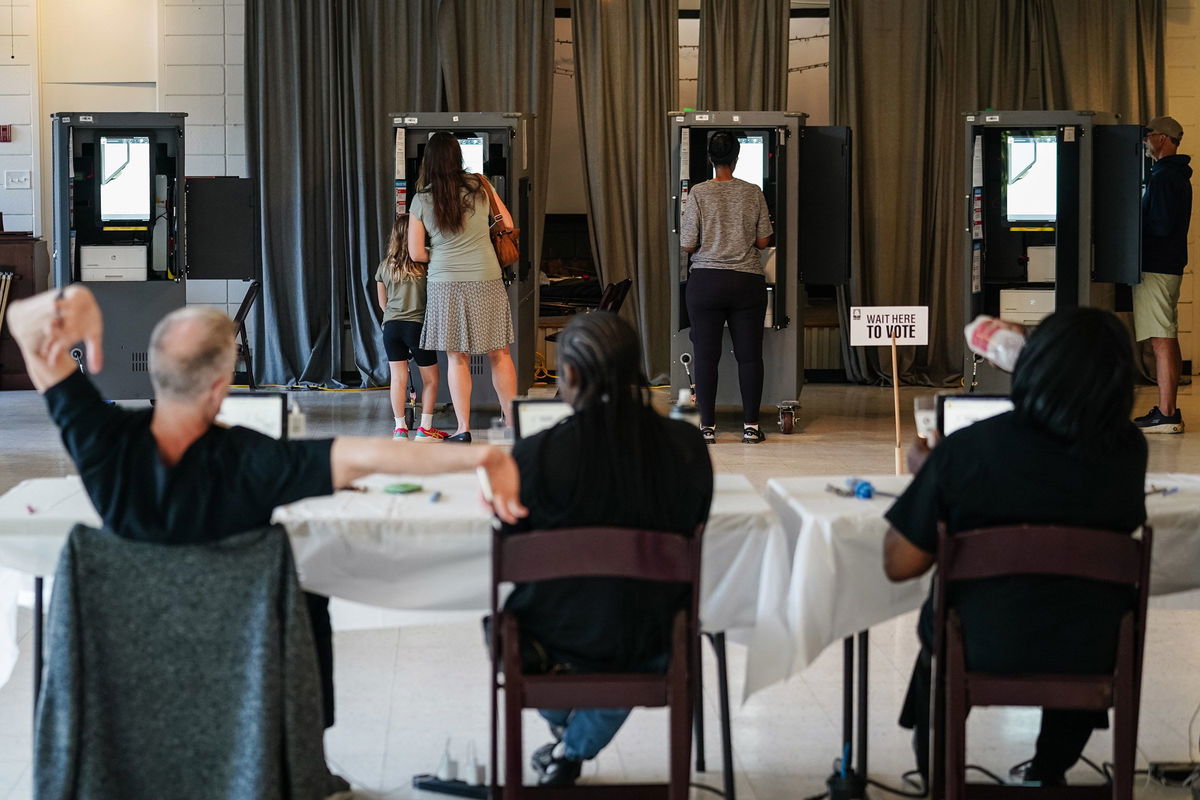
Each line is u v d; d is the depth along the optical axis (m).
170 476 2.70
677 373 9.23
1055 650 2.93
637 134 11.03
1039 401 2.88
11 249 11.05
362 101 10.87
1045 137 9.12
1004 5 11.06
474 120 9.04
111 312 9.47
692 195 8.41
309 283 11.05
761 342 8.61
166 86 11.15
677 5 10.98
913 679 3.56
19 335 2.73
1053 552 2.84
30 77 11.26
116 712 2.75
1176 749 3.82
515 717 2.87
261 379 11.22
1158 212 8.91
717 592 3.28
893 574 3.08
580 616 2.93
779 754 3.80
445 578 3.29
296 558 3.24
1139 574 2.87
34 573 3.30
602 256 11.19
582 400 2.98
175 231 9.55
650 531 2.85
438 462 2.75
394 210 10.69
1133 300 9.35
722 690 3.36
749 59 10.95
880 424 9.50
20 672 4.37
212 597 2.73
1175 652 4.70
